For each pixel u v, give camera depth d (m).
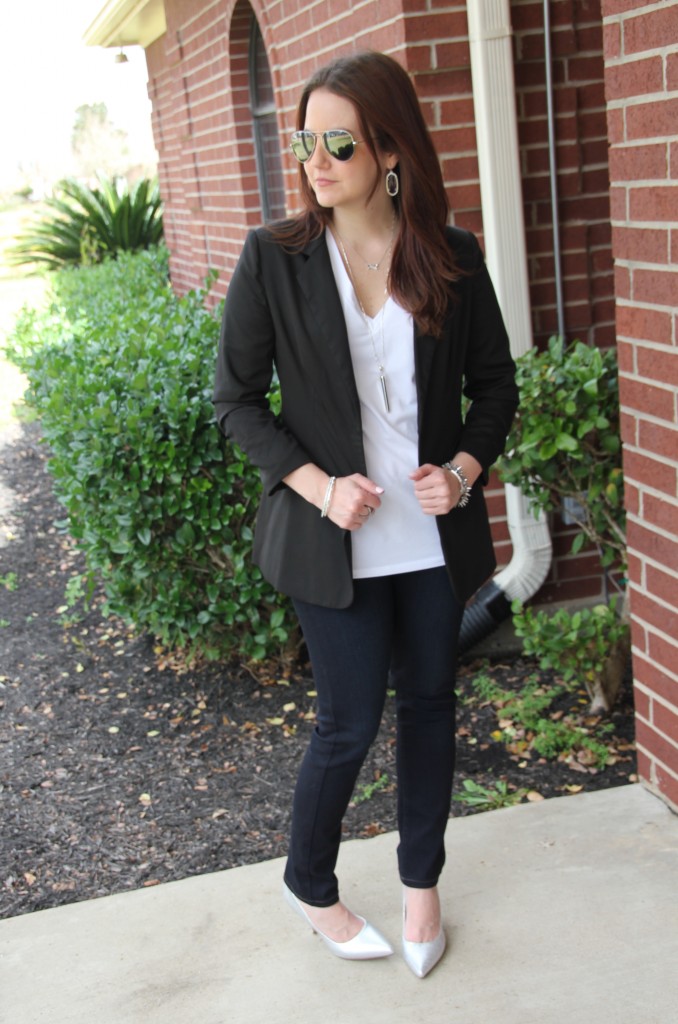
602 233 4.32
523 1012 2.37
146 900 2.87
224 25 7.07
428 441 2.32
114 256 17.80
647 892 2.72
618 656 3.84
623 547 3.87
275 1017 2.43
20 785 3.75
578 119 4.18
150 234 18.05
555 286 4.34
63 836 3.38
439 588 2.38
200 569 4.31
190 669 4.64
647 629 3.04
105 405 4.06
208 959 2.62
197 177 8.80
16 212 37.22
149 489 4.12
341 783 2.42
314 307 2.24
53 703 4.45
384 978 2.51
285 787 3.61
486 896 2.76
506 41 3.96
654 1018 2.32
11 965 2.65
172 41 8.86
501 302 4.20
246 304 2.29
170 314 5.38
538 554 4.36
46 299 13.97
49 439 4.69
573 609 4.56
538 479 3.86
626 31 2.63
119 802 3.59
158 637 4.98
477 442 2.39
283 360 2.31
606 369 3.57
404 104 2.17
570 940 2.58
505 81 3.99
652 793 3.16
